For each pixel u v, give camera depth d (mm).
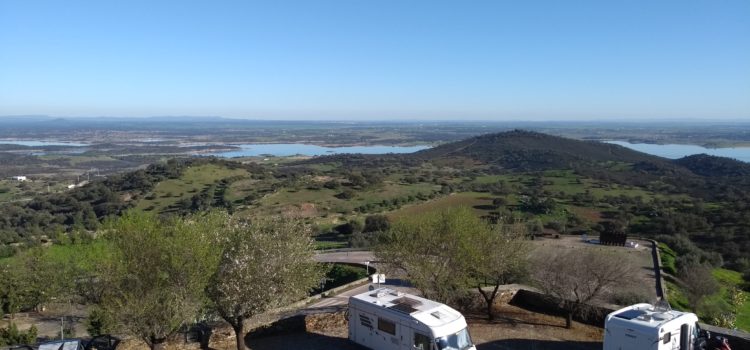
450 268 23734
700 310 38094
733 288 46469
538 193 118438
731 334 19016
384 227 83500
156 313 17125
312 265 21125
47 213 106312
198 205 105375
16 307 35906
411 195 121438
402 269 25734
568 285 23578
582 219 90875
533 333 22578
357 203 113375
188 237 17812
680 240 67250
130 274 16969
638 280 42500
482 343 21359
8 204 126062
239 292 18406
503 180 152250
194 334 20531
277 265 19359
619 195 117688
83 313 36656
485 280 25922
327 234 87625
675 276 45500
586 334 22469
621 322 17062
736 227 81812
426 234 23969
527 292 26969
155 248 17328
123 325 17281
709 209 95750
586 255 27797
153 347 17859
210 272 17703
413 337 18188
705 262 58406
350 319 21156
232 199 115062
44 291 33062
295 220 24094
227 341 21172
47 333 32344
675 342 16859
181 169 141375
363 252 61562
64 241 35750
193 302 17953
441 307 19281
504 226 27625
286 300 19641
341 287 39688
